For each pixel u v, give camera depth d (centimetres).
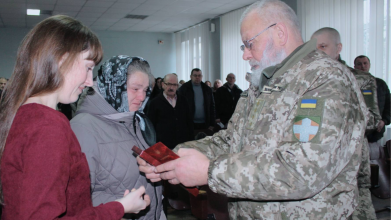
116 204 81
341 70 100
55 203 62
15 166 65
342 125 92
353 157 106
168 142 363
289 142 94
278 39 115
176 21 968
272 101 108
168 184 266
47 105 75
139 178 117
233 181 93
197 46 1011
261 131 108
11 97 71
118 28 1091
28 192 61
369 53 487
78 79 78
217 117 581
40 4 746
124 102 117
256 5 122
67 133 71
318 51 112
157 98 367
